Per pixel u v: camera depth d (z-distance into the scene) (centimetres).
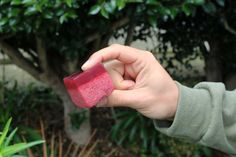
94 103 55
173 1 115
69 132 154
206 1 123
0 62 220
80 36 126
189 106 58
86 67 54
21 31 119
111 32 137
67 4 104
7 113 142
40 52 135
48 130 159
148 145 150
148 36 174
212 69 184
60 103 178
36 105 171
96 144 155
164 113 59
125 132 154
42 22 111
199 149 144
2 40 134
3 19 107
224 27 163
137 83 59
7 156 72
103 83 55
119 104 58
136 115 151
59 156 139
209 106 58
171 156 147
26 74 213
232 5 152
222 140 58
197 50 187
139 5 111
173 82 59
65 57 134
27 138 139
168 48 196
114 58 57
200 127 58
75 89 54
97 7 106
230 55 180
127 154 151
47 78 145
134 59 58
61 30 123
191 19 164
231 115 59
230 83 184
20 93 175
